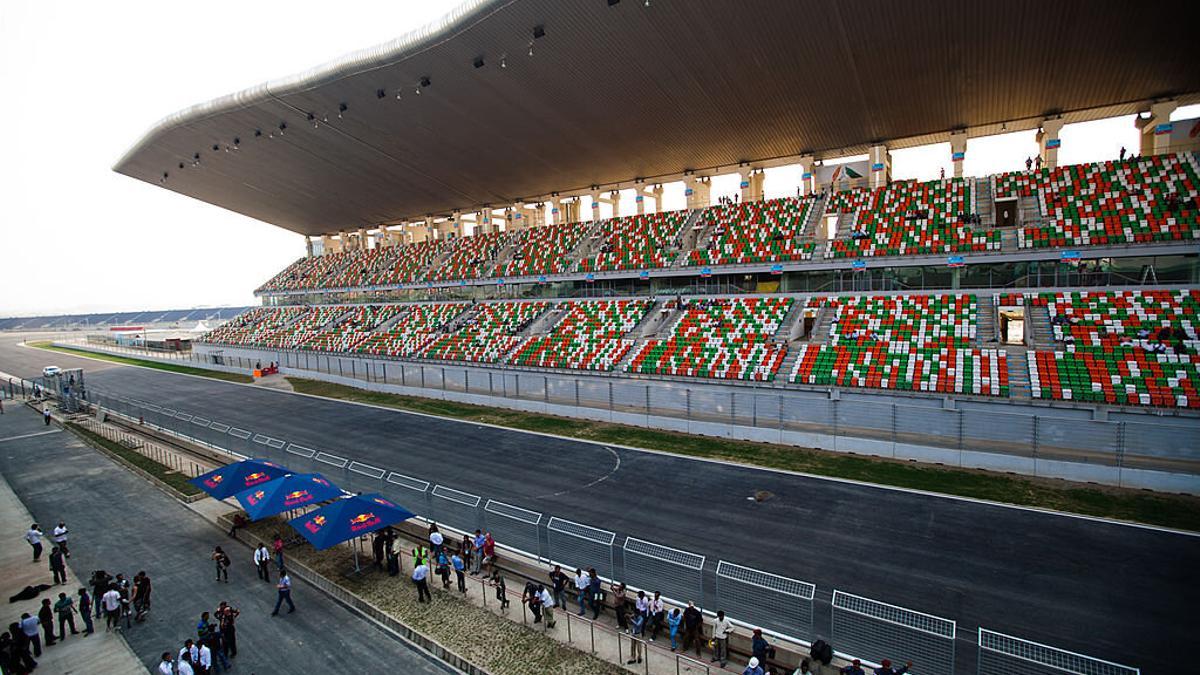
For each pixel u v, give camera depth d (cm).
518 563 1789
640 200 5756
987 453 2452
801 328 3931
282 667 1407
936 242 3762
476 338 5112
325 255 8806
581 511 2181
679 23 3178
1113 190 3572
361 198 6756
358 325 6506
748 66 3500
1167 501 2059
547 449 3008
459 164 5403
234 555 2084
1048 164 3978
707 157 5000
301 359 6066
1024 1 2772
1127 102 3734
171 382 6091
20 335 15075
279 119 4922
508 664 1373
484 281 5831
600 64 3625
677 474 2556
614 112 4175
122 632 1612
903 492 2245
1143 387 2577
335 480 2564
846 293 3959
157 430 3897
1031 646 1264
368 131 4925
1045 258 3409
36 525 2127
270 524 2309
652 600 1454
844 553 1789
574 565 1766
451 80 3991
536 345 4603
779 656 1290
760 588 1524
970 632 1372
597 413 3562
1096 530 1870
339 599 1744
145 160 6319
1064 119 4019
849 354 3347
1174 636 1341
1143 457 2252
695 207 5462
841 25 3069
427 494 2131
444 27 3434
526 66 3716
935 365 3077
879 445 2681
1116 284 3262
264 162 5941
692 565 1573
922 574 1652
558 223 6272
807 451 2791
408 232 8156
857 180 4712
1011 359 2964
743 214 4894
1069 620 1415
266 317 8225
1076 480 2286
